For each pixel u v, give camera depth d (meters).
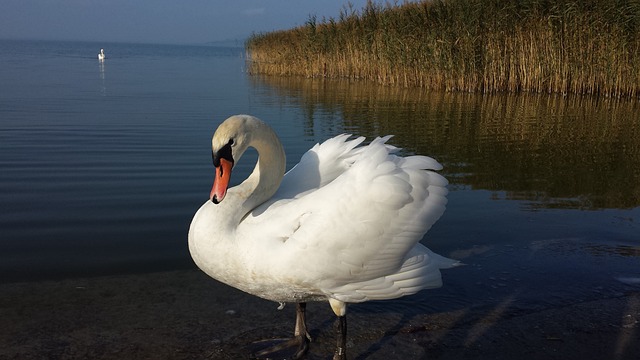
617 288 1.35
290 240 0.98
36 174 2.20
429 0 6.54
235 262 1.01
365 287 1.03
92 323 1.17
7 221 1.69
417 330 1.19
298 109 4.38
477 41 5.97
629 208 1.92
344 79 7.98
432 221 1.03
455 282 1.39
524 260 1.50
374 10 7.38
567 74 5.68
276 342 1.13
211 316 1.22
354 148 1.23
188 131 3.22
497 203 1.95
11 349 1.06
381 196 0.98
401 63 6.66
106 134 3.05
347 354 1.10
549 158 2.68
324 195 1.00
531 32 5.77
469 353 1.09
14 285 1.31
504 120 3.91
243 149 1.06
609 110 4.52
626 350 1.10
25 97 4.68
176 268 1.43
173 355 1.07
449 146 2.93
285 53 9.38
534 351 1.10
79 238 1.58
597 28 5.48
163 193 1.98
